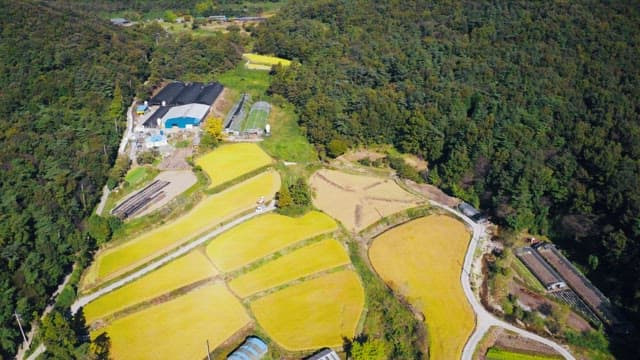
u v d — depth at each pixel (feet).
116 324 341.82
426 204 493.36
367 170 552.82
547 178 468.75
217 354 322.14
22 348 325.01
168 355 319.47
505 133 524.93
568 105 550.77
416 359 325.21
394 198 500.33
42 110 522.47
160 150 551.18
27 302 333.42
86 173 464.24
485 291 388.78
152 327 339.77
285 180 512.22
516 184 468.75
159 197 469.57
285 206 455.22
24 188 406.21
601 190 448.24
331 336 336.70
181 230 431.43
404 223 464.24
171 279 378.94
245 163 532.32
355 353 305.12
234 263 394.73
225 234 427.33
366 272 396.37
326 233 432.66
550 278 407.64
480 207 498.69
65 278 383.04
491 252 435.94
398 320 351.67
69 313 349.82
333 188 513.86
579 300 388.78
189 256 402.11
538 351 340.59
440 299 377.91
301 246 417.90
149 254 404.36
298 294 371.56
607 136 504.84
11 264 344.69
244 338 334.85
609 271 414.62
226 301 362.33
